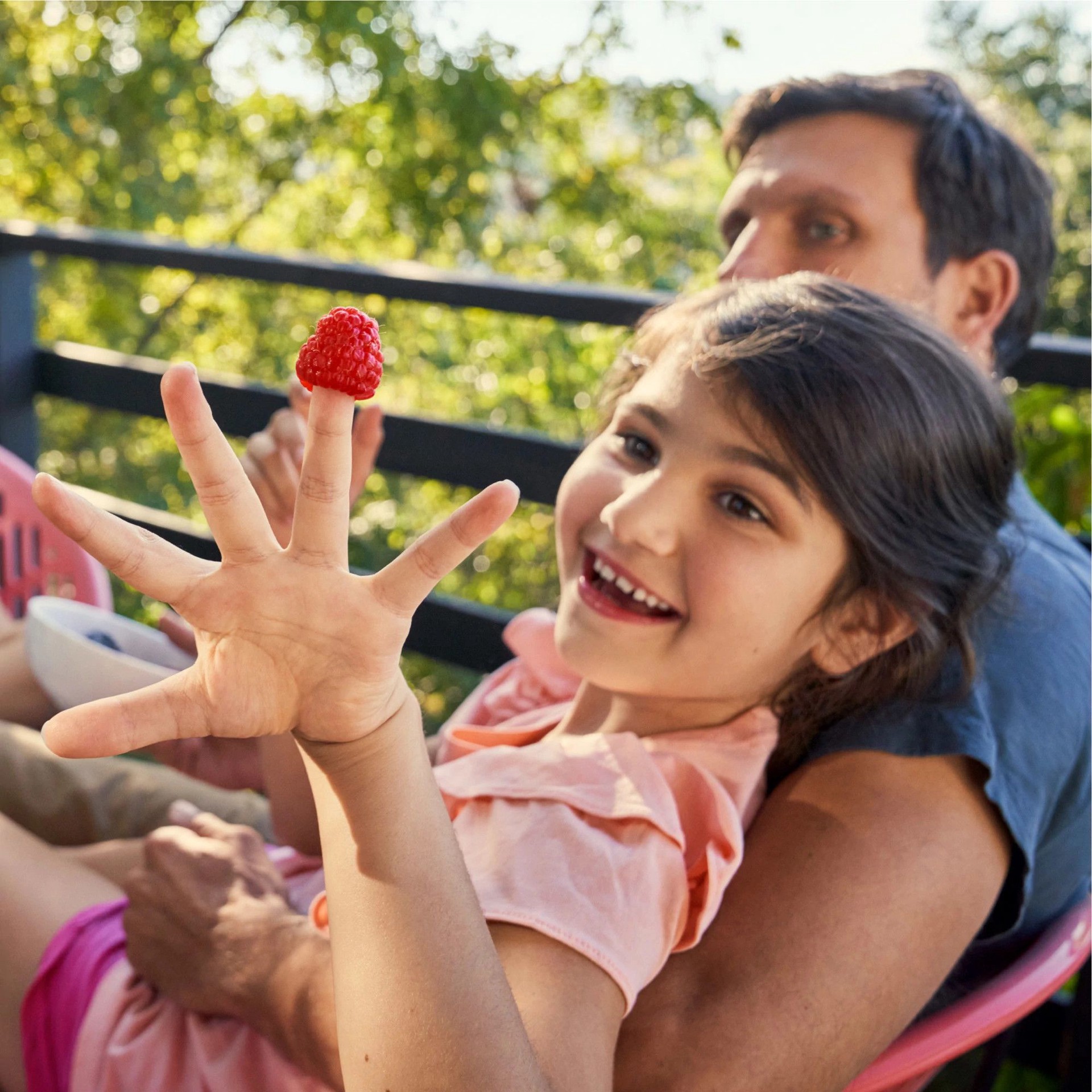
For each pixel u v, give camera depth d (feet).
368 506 22.50
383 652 2.05
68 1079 3.10
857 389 2.70
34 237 7.96
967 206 3.87
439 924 2.09
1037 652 2.97
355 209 29.12
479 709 4.09
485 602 23.57
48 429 26.89
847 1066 2.48
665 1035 2.42
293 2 26.25
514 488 2.00
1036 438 6.22
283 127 27.96
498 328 24.80
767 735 2.96
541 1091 2.04
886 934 2.53
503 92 27.71
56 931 3.28
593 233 30.89
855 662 2.90
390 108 27.09
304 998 2.72
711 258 31.22
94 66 25.16
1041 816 2.89
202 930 3.03
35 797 4.77
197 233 28.25
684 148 30.83
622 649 2.93
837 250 3.91
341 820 2.18
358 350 1.95
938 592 2.81
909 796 2.70
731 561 2.74
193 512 27.02
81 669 3.92
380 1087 2.03
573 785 2.69
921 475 2.78
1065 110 36.63
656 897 2.49
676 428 2.83
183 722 2.01
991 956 3.28
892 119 3.83
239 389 7.47
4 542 5.88
